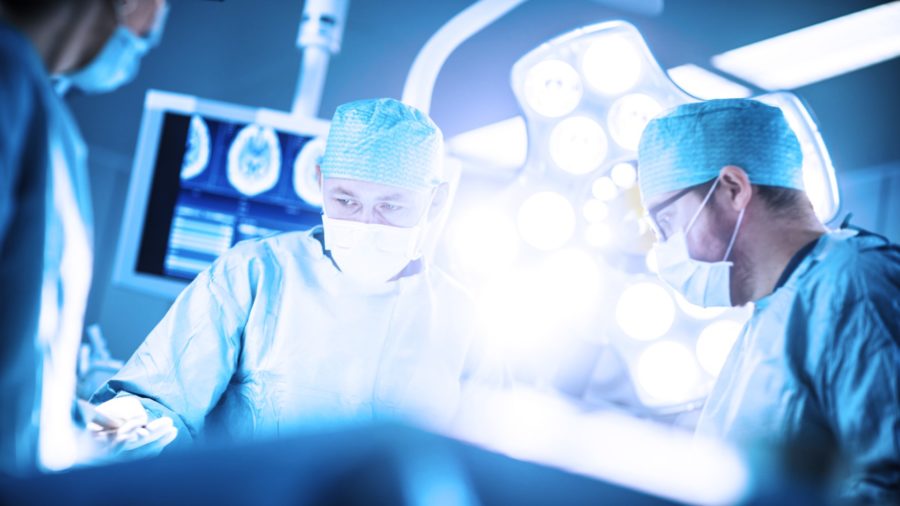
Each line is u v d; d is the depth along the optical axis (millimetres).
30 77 842
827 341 1229
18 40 848
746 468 521
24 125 829
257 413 1493
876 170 3555
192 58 3480
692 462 515
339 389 1506
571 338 1905
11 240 812
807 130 1766
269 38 3393
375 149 1504
